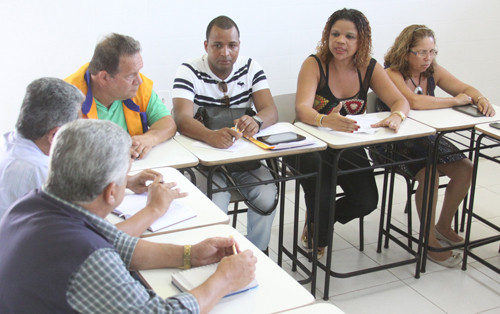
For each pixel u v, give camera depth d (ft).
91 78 7.41
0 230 3.91
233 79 9.05
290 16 11.55
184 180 6.47
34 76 9.75
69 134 3.76
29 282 3.53
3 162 5.14
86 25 9.89
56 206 3.76
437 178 9.70
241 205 11.91
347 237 10.66
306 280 8.71
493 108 9.93
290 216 11.50
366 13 12.30
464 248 9.50
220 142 7.68
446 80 10.60
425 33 9.93
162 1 10.36
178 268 4.66
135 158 7.16
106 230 4.33
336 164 8.16
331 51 9.32
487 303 8.61
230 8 10.98
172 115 8.77
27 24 9.44
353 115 9.39
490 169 14.08
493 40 13.78
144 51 10.53
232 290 4.18
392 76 10.16
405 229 11.00
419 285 9.10
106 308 3.57
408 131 8.57
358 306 8.48
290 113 9.87
